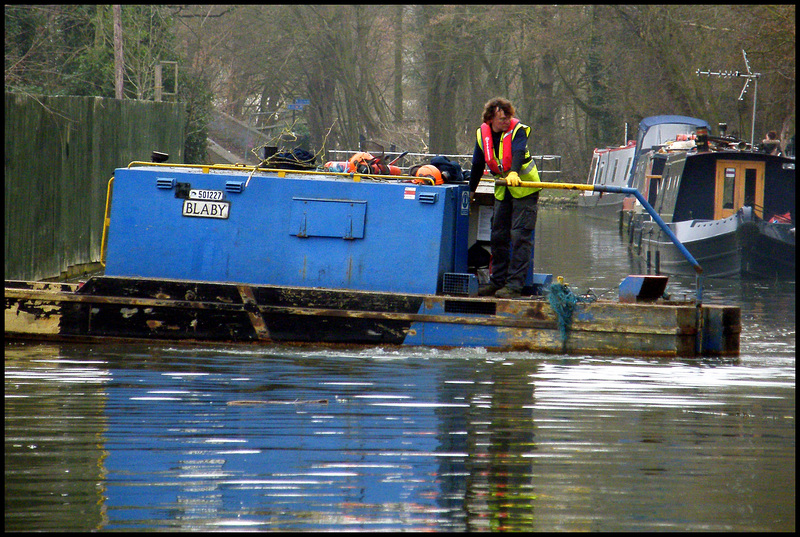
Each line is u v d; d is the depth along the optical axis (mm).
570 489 21141
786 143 145250
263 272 39188
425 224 38125
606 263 93312
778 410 28641
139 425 25734
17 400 28375
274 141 43094
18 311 38688
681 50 169750
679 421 27016
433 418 26938
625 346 36594
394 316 37250
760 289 76250
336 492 20688
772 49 133875
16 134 56969
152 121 83188
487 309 37031
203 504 19828
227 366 33844
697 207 95375
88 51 108500
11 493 20359
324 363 34594
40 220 60344
